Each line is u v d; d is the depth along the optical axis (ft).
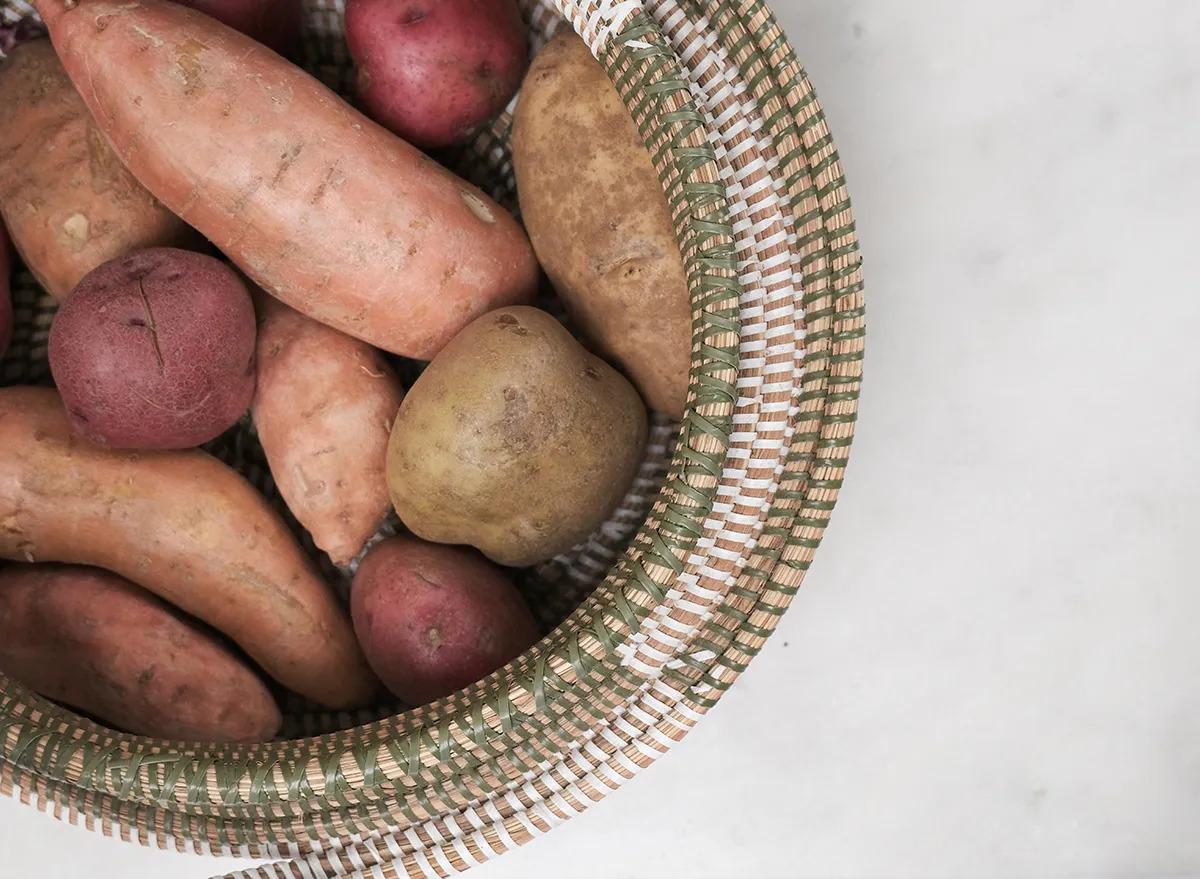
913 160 1.83
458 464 1.46
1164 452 1.84
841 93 1.83
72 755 1.35
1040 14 1.80
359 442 1.57
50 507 1.55
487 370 1.46
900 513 1.88
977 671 1.89
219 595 1.59
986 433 1.86
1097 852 1.88
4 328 1.61
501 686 1.36
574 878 1.91
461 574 1.56
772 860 1.91
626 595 1.33
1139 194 1.81
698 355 1.36
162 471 1.58
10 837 1.90
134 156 1.47
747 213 1.43
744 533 1.40
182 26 1.46
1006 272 1.84
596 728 1.45
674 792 1.91
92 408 1.48
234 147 1.45
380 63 1.56
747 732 1.91
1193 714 1.86
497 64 1.57
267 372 1.58
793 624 1.90
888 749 1.90
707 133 1.43
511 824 1.46
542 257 1.57
